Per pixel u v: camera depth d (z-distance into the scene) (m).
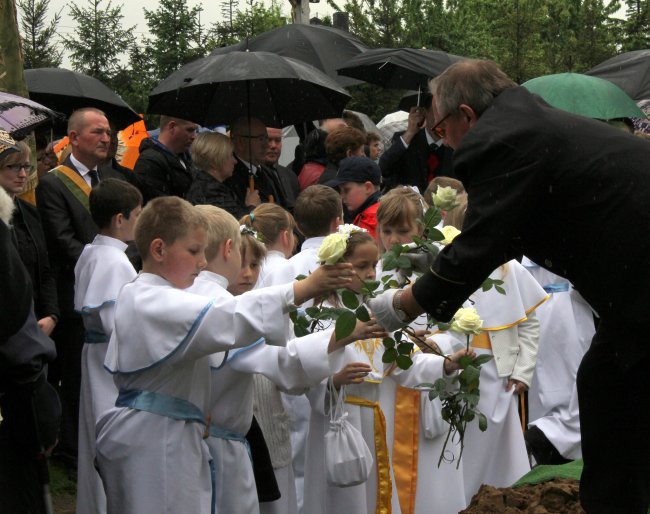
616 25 15.73
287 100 7.48
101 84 8.05
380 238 5.14
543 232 3.58
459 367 4.54
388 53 8.50
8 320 3.82
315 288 3.72
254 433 4.36
